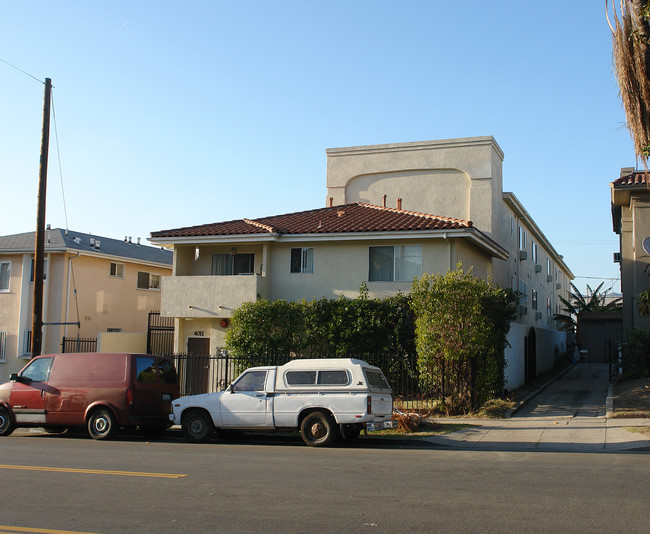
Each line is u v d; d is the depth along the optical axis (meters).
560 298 52.62
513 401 19.42
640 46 13.05
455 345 18.00
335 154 32.84
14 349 31.05
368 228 23.19
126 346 27.48
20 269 31.59
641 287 23.83
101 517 7.11
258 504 7.65
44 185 19.38
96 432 15.13
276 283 24.42
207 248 26.02
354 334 21.47
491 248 25.61
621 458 11.33
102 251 33.31
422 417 15.83
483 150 29.86
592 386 24.91
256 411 13.93
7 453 12.22
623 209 25.89
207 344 24.78
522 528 6.51
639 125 13.20
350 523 6.76
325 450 12.88
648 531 6.38
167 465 10.65
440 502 7.67
